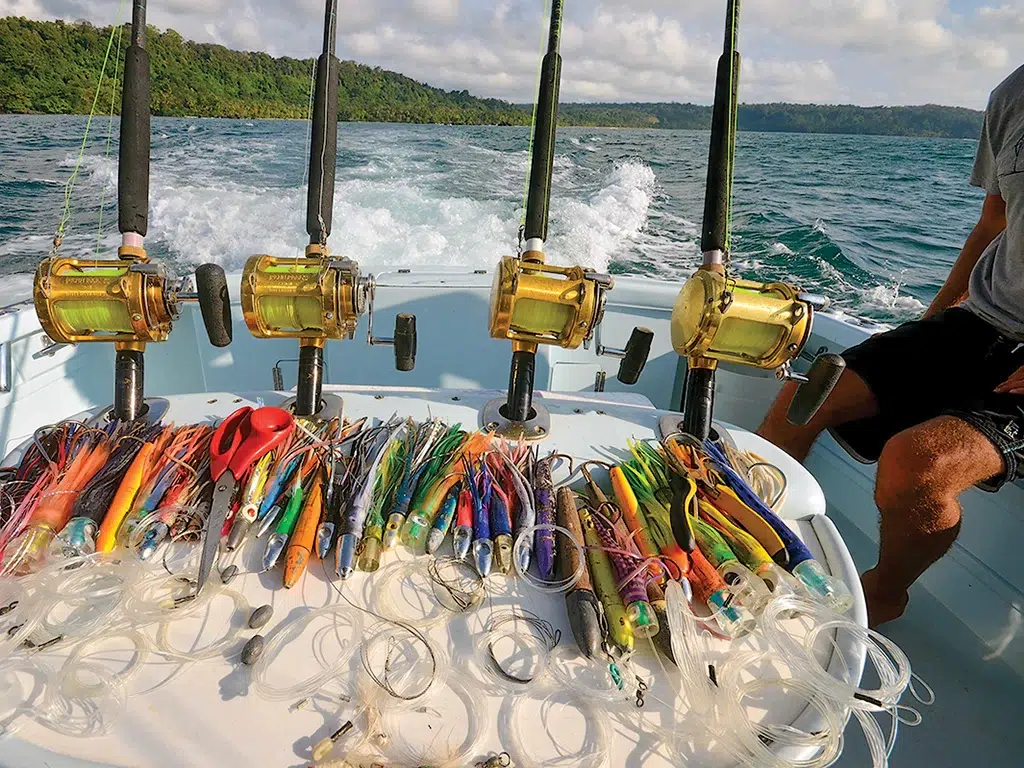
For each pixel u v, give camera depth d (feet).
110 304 3.95
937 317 6.53
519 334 4.54
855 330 7.45
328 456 4.16
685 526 3.75
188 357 7.69
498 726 2.92
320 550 3.64
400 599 3.50
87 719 2.83
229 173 31.89
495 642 3.29
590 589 3.45
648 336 4.66
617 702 3.05
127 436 4.25
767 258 24.61
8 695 2.91
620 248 22.21
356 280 4.20
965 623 5.89
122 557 3.62
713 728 2.93
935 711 5.14
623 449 4.72
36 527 3.55
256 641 3.15
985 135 6.55
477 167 33.78
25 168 36.14
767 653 3.32
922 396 6.29
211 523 3.70
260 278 4.15
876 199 37.65
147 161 4.42
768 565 3.64
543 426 4.84
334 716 2.90
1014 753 4.86
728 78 4.41
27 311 6.47
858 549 6.70
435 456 4.25
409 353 4.59
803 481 4.47
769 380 7.87
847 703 3.07
